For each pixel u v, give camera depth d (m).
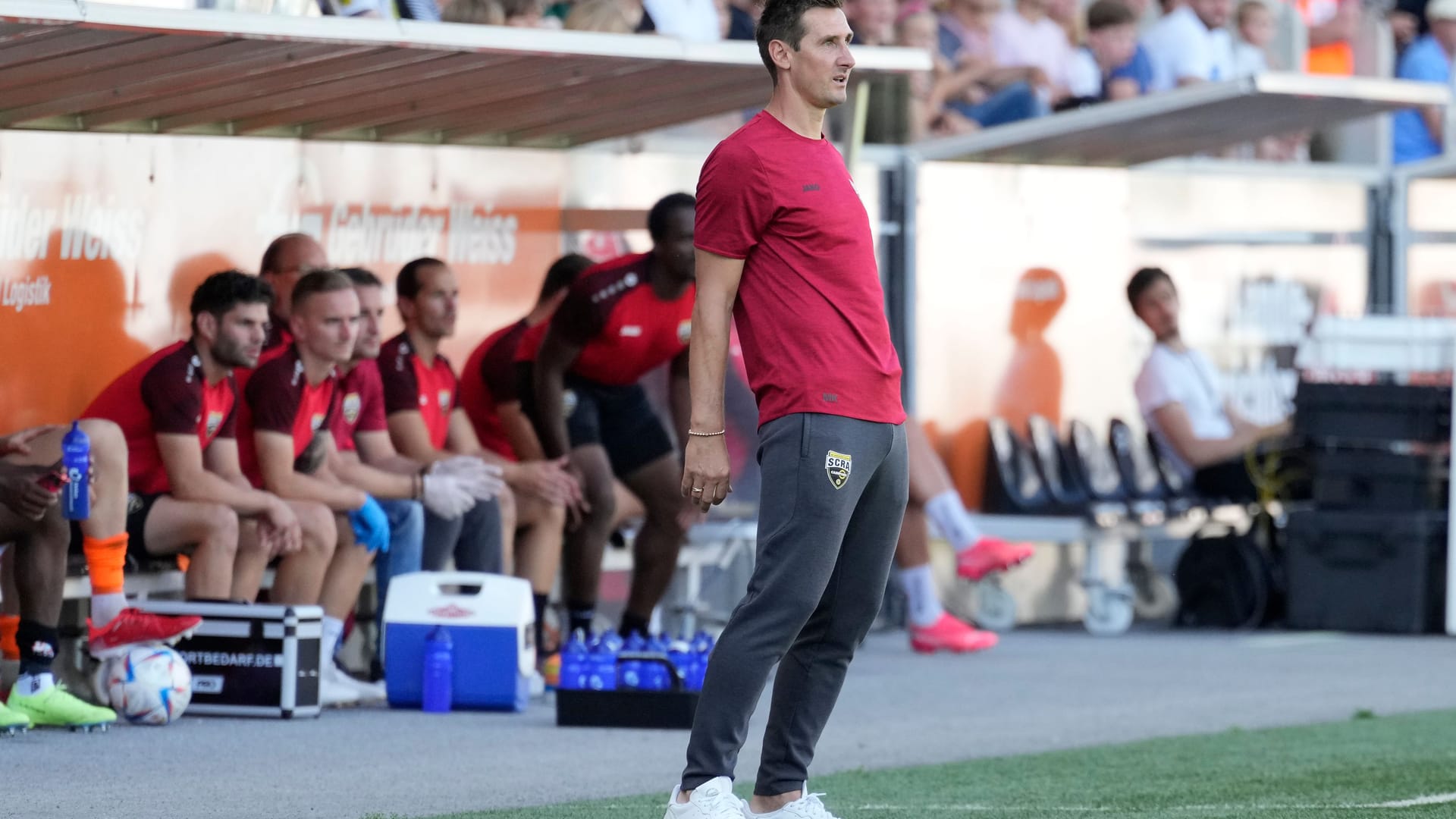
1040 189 40.59
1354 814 18.41
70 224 28.48
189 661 25.36
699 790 15.13
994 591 39.56
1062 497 39.91
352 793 19.41
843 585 15.68
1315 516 39.25
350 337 27.12
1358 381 40.50
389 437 29.81
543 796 19.50
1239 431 41.28
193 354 25.78
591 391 31.08
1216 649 35.88
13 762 20.94
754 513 35.16
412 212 32.72
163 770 20.69
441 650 26.52
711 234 15.25
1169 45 46.78
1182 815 18.27
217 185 30.28
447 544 28.83
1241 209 43.38
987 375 39.91
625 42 27.00
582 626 31.08
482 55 26.77
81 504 23.30
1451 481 38.03
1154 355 41.34
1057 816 18.20
